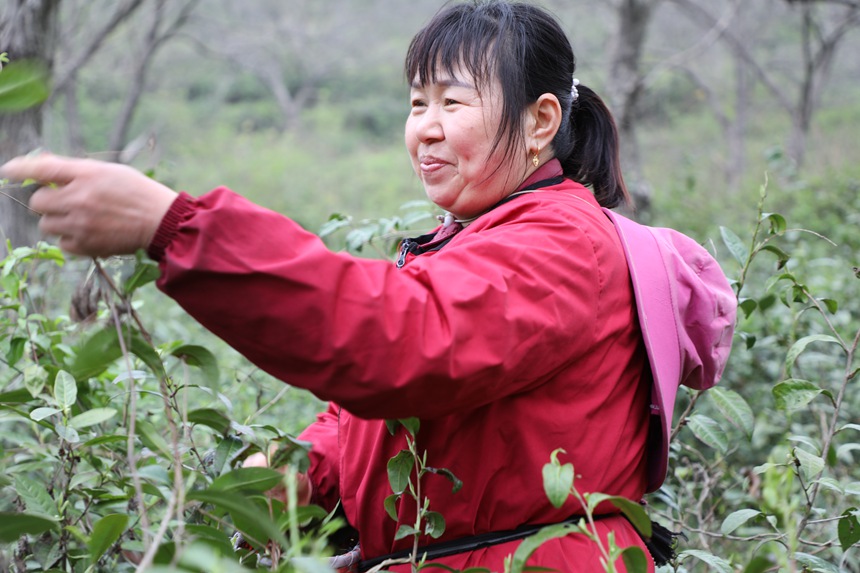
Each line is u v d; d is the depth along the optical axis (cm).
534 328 148
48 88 127
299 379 140
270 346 137
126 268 274
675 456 249
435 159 182
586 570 164
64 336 258
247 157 2233
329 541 199
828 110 2328
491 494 165
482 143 178
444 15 183
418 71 183
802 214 762
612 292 167
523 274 151
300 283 135
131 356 267
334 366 137
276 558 150
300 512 149
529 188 183
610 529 170
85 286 255
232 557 155
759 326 412
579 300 156
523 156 182
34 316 234
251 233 135
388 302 139
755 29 1823
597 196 206
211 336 509
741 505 300
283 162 2125
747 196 967
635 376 175
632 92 841
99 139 2297
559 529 142
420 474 162
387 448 171
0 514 127
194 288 135
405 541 173
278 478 149
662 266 178
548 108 183
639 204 809
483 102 177
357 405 142
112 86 2569
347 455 183
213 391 149
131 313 142
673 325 176
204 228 133
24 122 501
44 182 134
